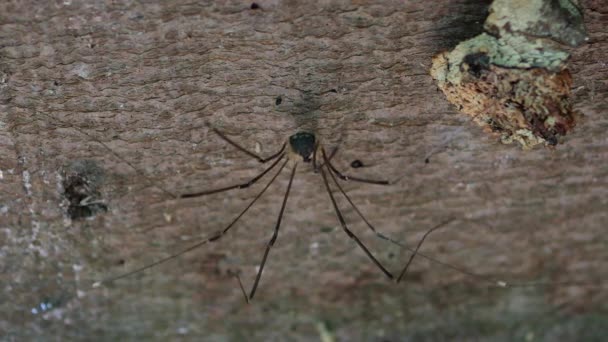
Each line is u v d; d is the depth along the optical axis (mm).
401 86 295
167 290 326
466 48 278
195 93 296
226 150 304
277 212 317
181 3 285
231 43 290
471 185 313
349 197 315
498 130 289
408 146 305
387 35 289
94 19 287
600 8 282
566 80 278
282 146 304
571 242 324
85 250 320
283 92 296
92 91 295
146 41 289
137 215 314
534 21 272
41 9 285
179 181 309
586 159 307
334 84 295
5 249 318
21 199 310
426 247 324
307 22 288
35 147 302
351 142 304
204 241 313
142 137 302
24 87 294
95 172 307
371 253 324
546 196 315
